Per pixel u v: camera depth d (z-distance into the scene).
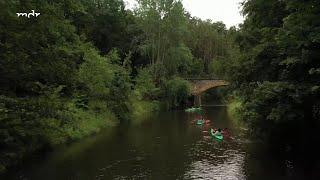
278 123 25.91
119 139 34.84
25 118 24.83
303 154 24.70
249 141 32.56
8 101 22.31
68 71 26.39
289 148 27.03
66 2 26.14
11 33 22.14
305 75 20.33
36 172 22.59
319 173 20.47
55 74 25.59
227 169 22.64
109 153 28.20
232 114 58.62
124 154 27.84
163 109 72.88
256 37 28.64
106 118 47.16
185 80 79.88
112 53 59.72
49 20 24.28
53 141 31.06
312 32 17.83
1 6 20.56
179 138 35.28
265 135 31.55
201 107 79.88
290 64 20.34
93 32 68.88
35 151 27.62
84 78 44.22
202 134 37.66
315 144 23.83
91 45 51.16
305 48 18.92
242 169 22.39
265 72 26.09
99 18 70.38
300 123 24.28
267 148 28.64
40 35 23.88
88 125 39.75
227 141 32.91
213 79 84.00
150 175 21.83
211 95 108.25
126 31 77.88
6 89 24.31
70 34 28.08
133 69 79.12
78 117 38.94
